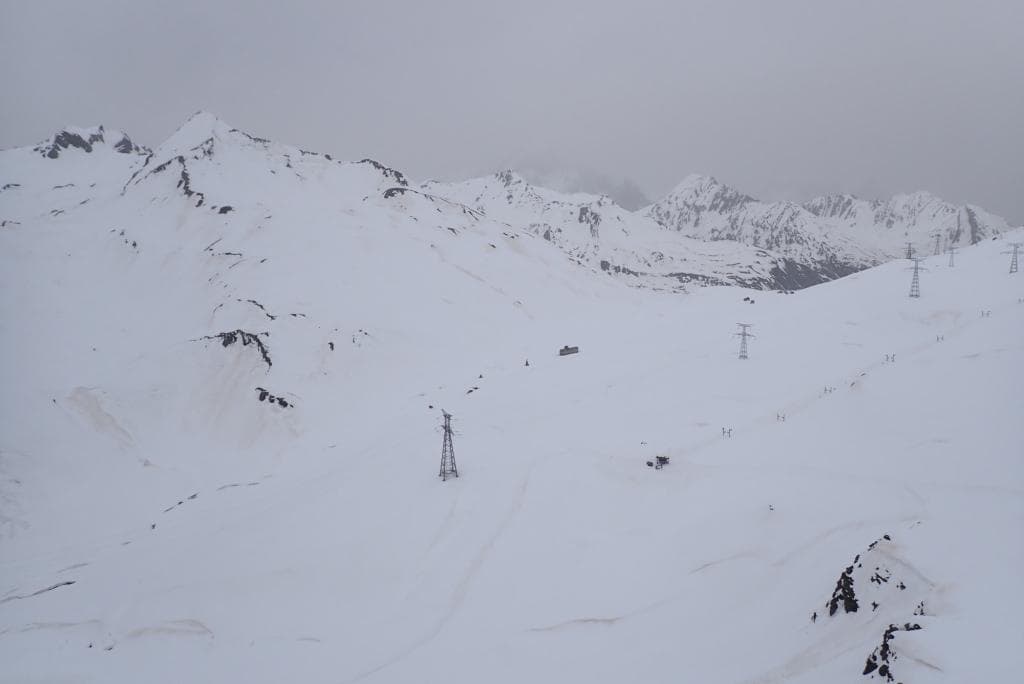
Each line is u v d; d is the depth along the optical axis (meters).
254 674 26.42
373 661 25.72
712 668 20.58
